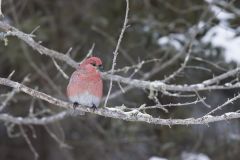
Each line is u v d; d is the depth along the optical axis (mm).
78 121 15141
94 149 16156
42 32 14195
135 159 15438
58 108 14672
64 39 15164
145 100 14641
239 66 11633
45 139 17609
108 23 14844
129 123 14555
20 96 14758
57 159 17516
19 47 14242
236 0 14414
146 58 14055
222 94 15125
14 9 13531
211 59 14117
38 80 15047
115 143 14922
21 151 17812
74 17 15281
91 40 15055
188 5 14320
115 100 14414
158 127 14641
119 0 14648
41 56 14914
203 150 14781
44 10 15094
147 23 14164
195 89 10586
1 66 15773
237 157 14672
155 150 14984
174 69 14078
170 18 14523
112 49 14664
